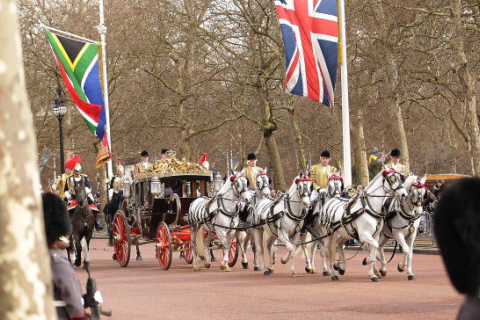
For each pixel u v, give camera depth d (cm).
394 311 2081
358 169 6962
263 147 13238
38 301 521
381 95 6125
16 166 519
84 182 3662
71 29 8025
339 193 3164
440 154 9775
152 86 7900
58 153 10300
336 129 6944
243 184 3378
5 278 515
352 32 5806
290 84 4022
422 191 2777
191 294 2627
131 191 4131
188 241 3909
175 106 7712
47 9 8256
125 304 2403
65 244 983
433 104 6975
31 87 8325
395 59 5531
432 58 5491
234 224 3447
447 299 2291
